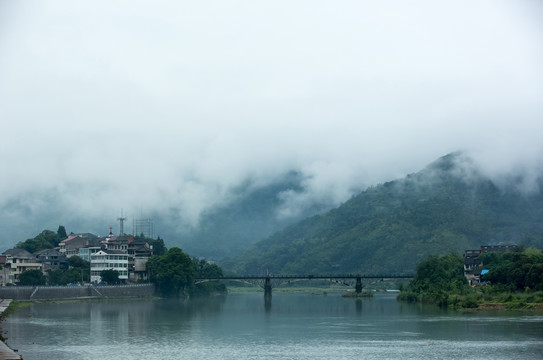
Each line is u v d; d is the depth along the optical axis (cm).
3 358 10500
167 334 15125
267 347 13050
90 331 15600
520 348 12456
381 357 11762
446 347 12694
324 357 11825
